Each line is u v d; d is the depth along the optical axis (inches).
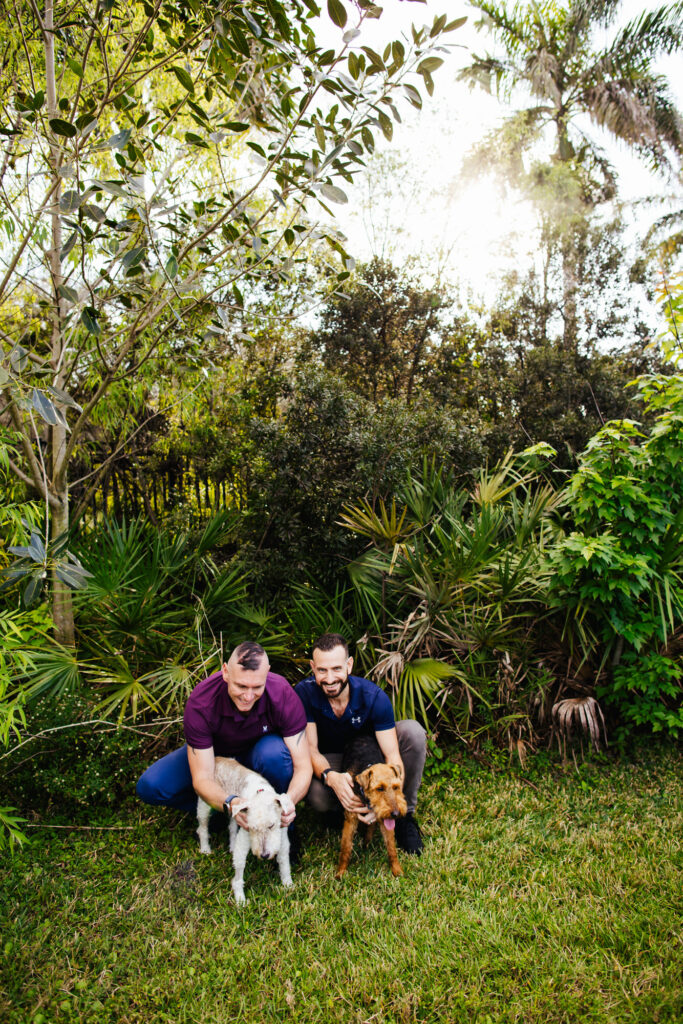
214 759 126.9
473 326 401.4
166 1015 90.7
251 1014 91.0
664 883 117.3
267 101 141.9
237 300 163.8
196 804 138.4
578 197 510.9
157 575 180.9
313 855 133.3
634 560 163.5
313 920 110.7
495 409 366.0
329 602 196.2
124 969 100.0
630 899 113.5
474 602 188.4
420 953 100.9
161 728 161.9
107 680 155.3
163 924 110.1
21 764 140.2
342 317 366.9
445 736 180.5
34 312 198.5
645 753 179.8
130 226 141.3
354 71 121.6
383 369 372.8
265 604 204.2
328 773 128.3
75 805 145.4
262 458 211.8
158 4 126.0
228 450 234.2
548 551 184.1
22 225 142.9
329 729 138.1
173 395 220.4
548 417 353.4
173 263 139.4
